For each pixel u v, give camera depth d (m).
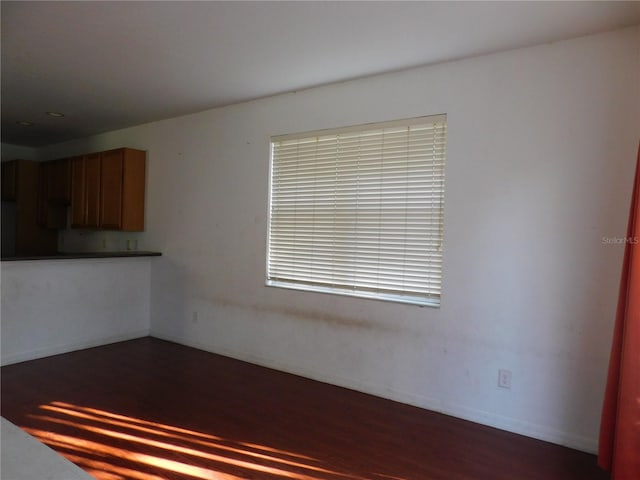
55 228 6.14
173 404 3.12
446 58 2.97
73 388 3.37
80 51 2.99
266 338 4.02
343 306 3.54
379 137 3.37
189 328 4.66
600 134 2.54
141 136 5.13
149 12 2.43
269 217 4.01
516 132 2.79
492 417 2.88
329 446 2.58
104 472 2.25
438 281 3.13
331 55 2.97
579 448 2.60
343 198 3.55
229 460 2.40
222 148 4.34
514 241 2.80
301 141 3.79
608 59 2.51
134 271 4.89
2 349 3.87
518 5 2.25
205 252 4.50
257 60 3.09
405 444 2.62
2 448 1.18
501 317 2.84
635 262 2.04
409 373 3.21
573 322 2.62
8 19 2.54
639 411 2.01
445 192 3.05
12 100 4.16
